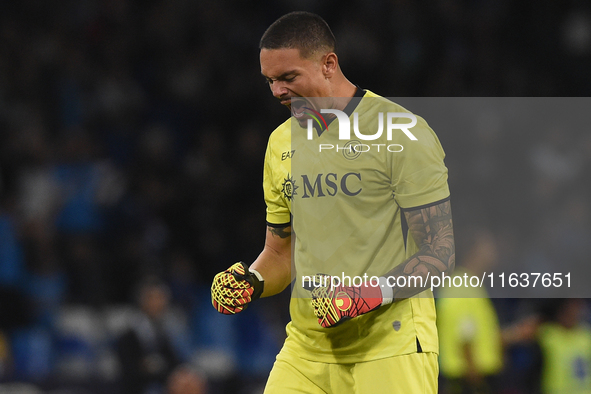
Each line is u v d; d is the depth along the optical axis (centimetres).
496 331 1880
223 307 1002
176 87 3756
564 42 4184
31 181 3039
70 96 3559
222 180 3434
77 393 2427
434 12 4147
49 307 2608
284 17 926
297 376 995
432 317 946
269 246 1051
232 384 2567
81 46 3797
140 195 3238
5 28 3719
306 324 973
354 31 3966
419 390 906
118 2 3966
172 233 3216
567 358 2131
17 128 3316
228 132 3741
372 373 918
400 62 3938
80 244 2827
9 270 2658
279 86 924
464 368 1808
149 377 2141
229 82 3859
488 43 4169
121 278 2844
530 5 4253
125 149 3462
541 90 3934
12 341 2469
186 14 4025
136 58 3853
